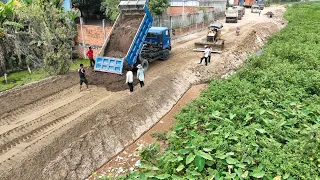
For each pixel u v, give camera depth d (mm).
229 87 12992
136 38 14945
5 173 8016
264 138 8797
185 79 16453
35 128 10672
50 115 11695
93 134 10242
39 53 17812
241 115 10406
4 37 16453
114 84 14352
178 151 8578
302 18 36031
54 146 9320
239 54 21703
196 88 16219
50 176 8469
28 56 17312
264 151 7988
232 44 24094
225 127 9500
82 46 20047
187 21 28109
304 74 14086
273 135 9188
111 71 14930
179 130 10180
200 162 7727
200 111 11398
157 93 13930
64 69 16125
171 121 12656
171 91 14789
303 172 7254
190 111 11156
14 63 17328
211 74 17594
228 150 8344
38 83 14641
